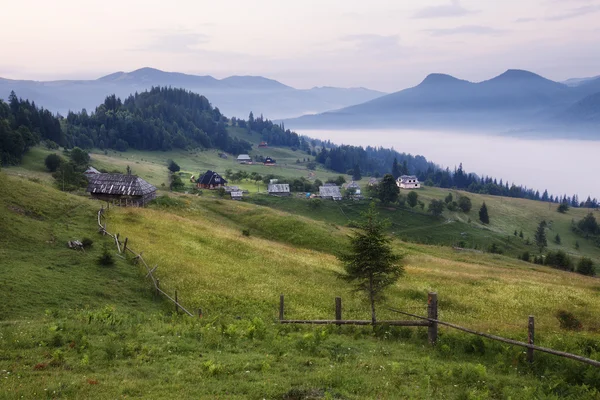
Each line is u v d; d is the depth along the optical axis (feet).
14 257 117.70
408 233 592.60
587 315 129.80
